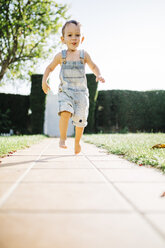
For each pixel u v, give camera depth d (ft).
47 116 43.91
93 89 38.65
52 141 24.13
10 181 5.84
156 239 2.93
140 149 11.86
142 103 42.78
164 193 4.80
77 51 9.26
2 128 38.32
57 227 3.25
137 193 4.89
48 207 4.02
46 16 32.58
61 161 9.27
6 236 2.98
